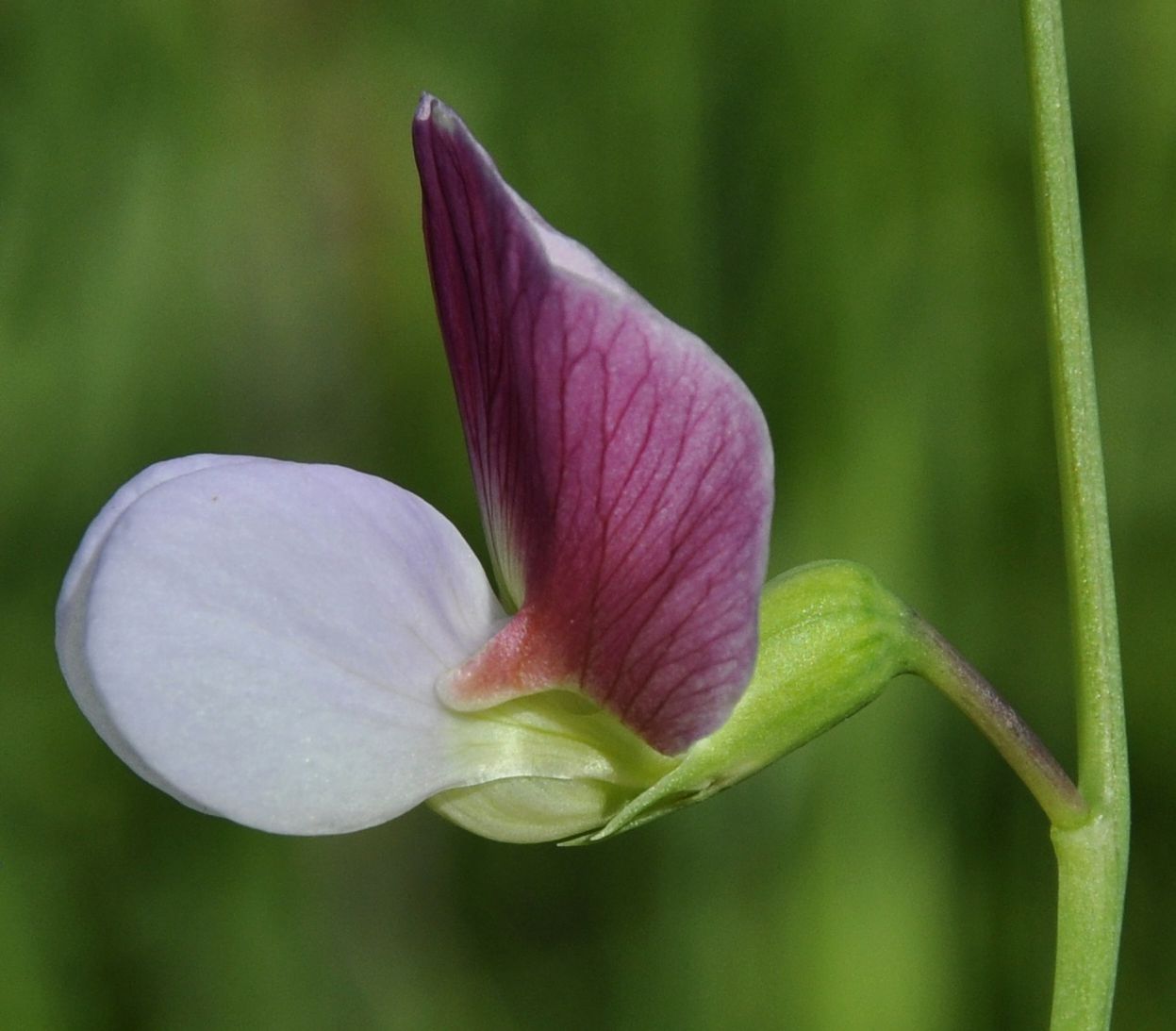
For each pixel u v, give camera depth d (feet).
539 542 0.39
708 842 0.52
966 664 0.41
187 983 0.55
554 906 0.55
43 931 0.54
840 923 0.51
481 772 0.40
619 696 0.39
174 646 0.39
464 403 0.40
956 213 0.52
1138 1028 0.55
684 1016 0.52
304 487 0.40
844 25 0.52
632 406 0.38
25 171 0.55
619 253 0.54
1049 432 0.52
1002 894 0.52
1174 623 0.55
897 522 0.52
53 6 0.55
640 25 0.53
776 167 0.52
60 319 0.55
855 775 0.51
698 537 0.38
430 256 0.40
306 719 0.39
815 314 0.52
